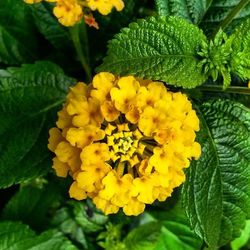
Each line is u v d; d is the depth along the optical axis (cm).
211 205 11
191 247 15
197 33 10
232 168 11
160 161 9
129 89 9
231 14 11
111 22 13
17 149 12
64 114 10
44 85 12
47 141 12
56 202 14
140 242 14
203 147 11
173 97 9
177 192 13
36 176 12
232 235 11
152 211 14
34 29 14
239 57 10
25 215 14
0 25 13
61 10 11
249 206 11
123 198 9
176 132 9
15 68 12
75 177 9
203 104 11
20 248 13
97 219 14
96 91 9
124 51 10
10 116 12
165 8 11
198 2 12
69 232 14
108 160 9
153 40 10
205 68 10
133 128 9
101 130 9
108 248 14
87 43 13
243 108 11
